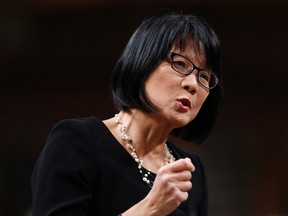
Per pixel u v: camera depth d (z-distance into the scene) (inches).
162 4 389.1
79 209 121.6
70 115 419.5
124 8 398.3
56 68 420.8
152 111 130.1
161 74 129.7
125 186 127.4
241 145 398.9
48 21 416.5
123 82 132.8
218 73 138.1
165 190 115.1
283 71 387.2
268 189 400.5
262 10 378.9
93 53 412.2
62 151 125.6
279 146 399.2
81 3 405.1
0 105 425.1
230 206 400.8
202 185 150.7
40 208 121.3
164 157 142.6
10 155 421.7
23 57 421.7
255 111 395.9
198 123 150.0
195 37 132.6
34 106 423.2
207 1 382.6
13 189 418.9
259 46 382.3
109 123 136.6
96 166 126.9
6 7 411.8
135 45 133.3
